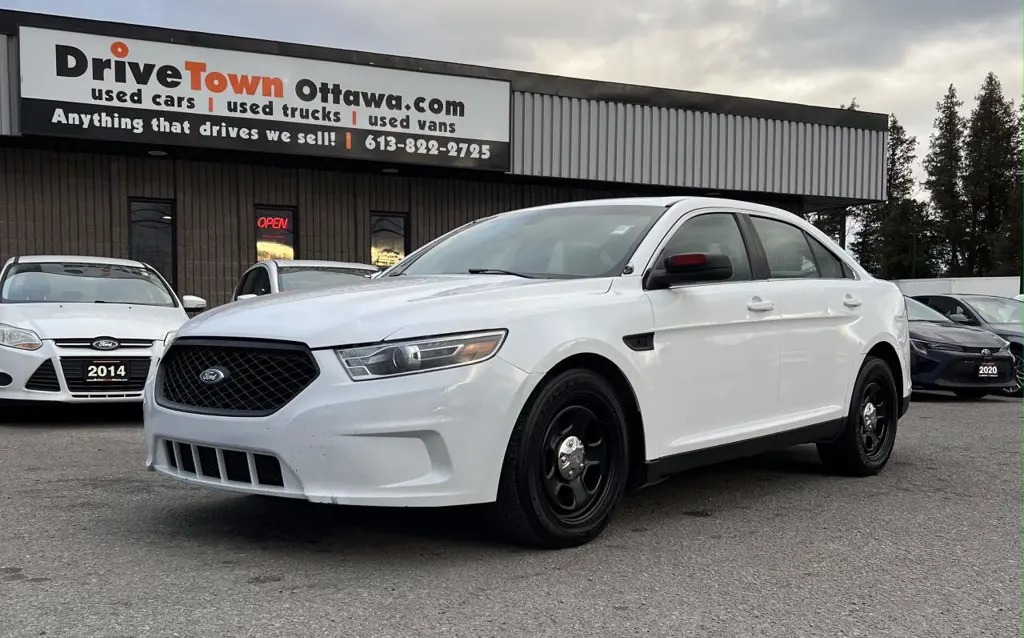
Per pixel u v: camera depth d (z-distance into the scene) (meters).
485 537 3.94
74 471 5.29
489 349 3.48
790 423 4.89
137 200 13.77
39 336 7.04
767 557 3.75
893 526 4.32
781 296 4.87
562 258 4.45
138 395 7.25
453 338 3.43
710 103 16.75
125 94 12.37
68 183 13.20
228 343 3.58
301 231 14.77
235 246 14.32
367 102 13.82
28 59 11.83
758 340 4.67
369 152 13.88
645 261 4.27
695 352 4.31
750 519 4.42
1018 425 8.22
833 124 18.08
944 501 4.88
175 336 3.91
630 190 17.02
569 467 3.77
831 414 5.21
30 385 6.97
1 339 7.01
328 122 13.58
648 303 4.11
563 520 3.74
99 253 13.42
